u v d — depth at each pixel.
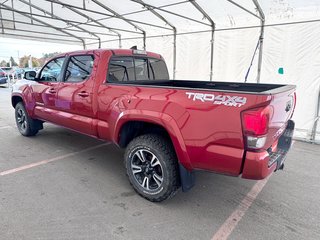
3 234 2.17
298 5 5.66
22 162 3.82
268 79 6.57
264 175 2.07
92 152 4.34
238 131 2.02
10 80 20.39
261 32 6.48
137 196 2.87
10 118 7.11
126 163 2.90
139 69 3.75
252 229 2.32
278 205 2.76
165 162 2.54
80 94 3.42
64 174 3.42
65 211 2.53
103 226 2.31
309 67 5.84
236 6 6.36
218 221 2.44
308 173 3.64
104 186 3.10
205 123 2.18
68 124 3.82
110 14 8.74
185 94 2.30
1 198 2.75
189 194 2.97
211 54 7.62
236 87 3.53
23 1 9.22
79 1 8.22
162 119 2.44
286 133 3.01
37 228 2.26
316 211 2.64
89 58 3.34
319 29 5.59
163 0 6.85
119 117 2.83
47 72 4.27
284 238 2.20
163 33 9.04
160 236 2.20
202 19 7.45
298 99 6.05
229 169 2.14
